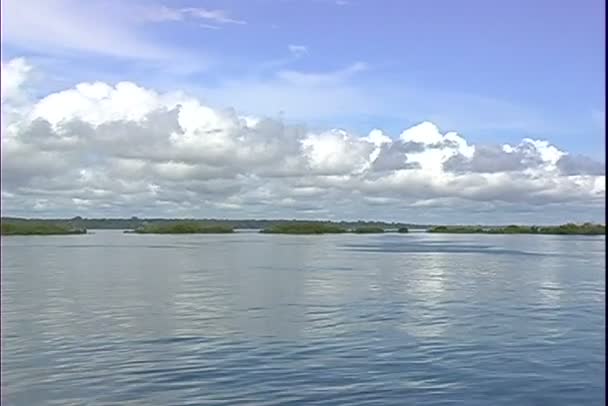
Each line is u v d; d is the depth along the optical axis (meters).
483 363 24.28
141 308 39.53
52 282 55.38
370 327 32.62
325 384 21.41
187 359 25.16
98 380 22.16
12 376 22.59
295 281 57.84
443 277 62.59
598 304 42.53
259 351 26.61
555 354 25.86
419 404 19.34
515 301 44.19
